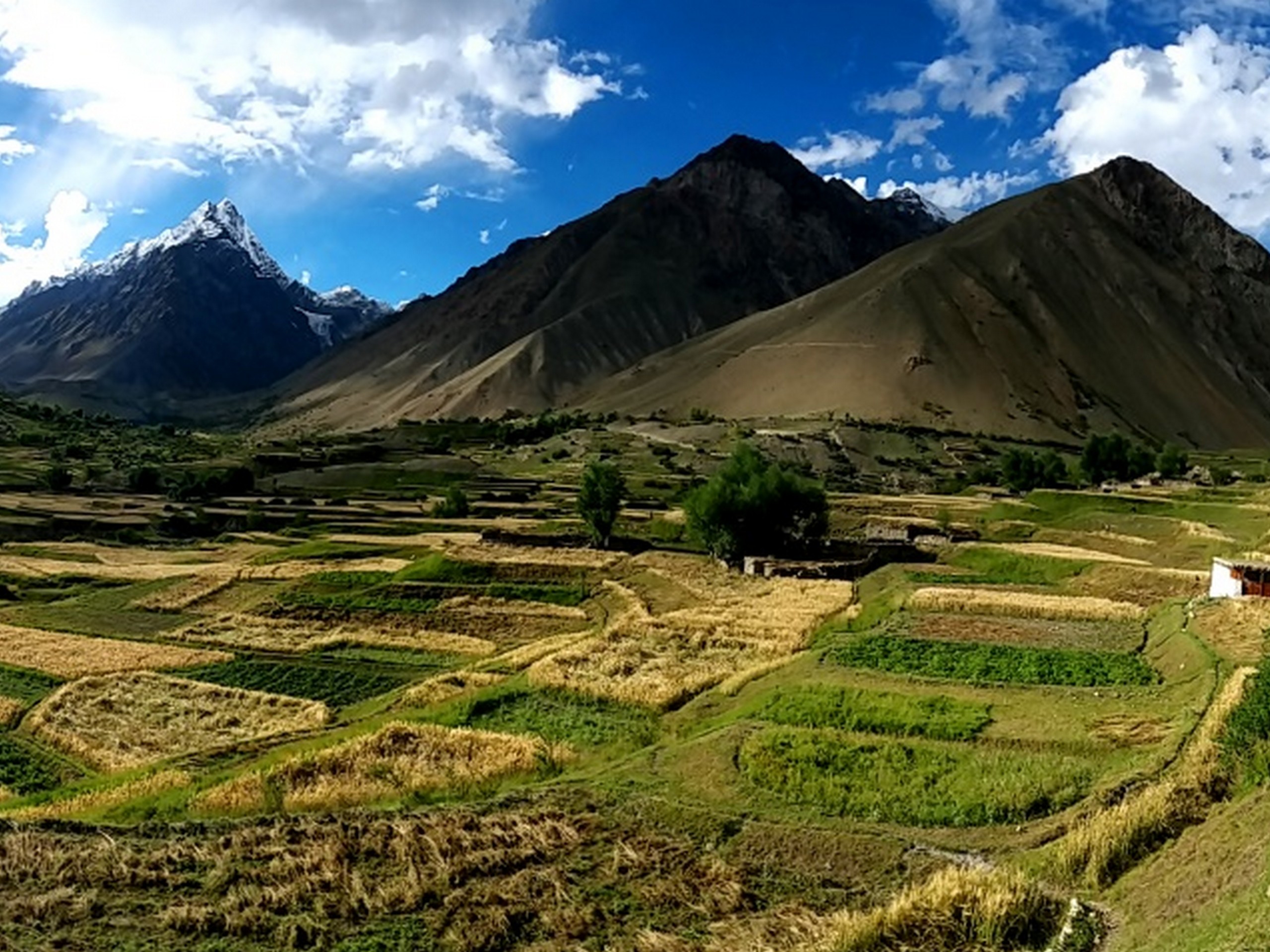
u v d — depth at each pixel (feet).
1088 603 240.73
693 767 131.13
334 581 340.39
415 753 149.69
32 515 536.83
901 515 482.69
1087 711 148.46
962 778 121.19
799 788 120.98
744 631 239.71
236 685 233.96
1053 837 103.96
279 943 86.74
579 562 359.05
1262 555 275.18
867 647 196.03
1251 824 86.38
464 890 97.50
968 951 83.20
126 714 208.13
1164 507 433.89
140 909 91.76
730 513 382.83
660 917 92.99
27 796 159.02
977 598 250.16
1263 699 106.32
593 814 116.16
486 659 252.62
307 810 126.93
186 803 132.77
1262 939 59.11
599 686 187.83
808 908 93.91
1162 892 83.35
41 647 266.77
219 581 356.79
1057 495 490.08
